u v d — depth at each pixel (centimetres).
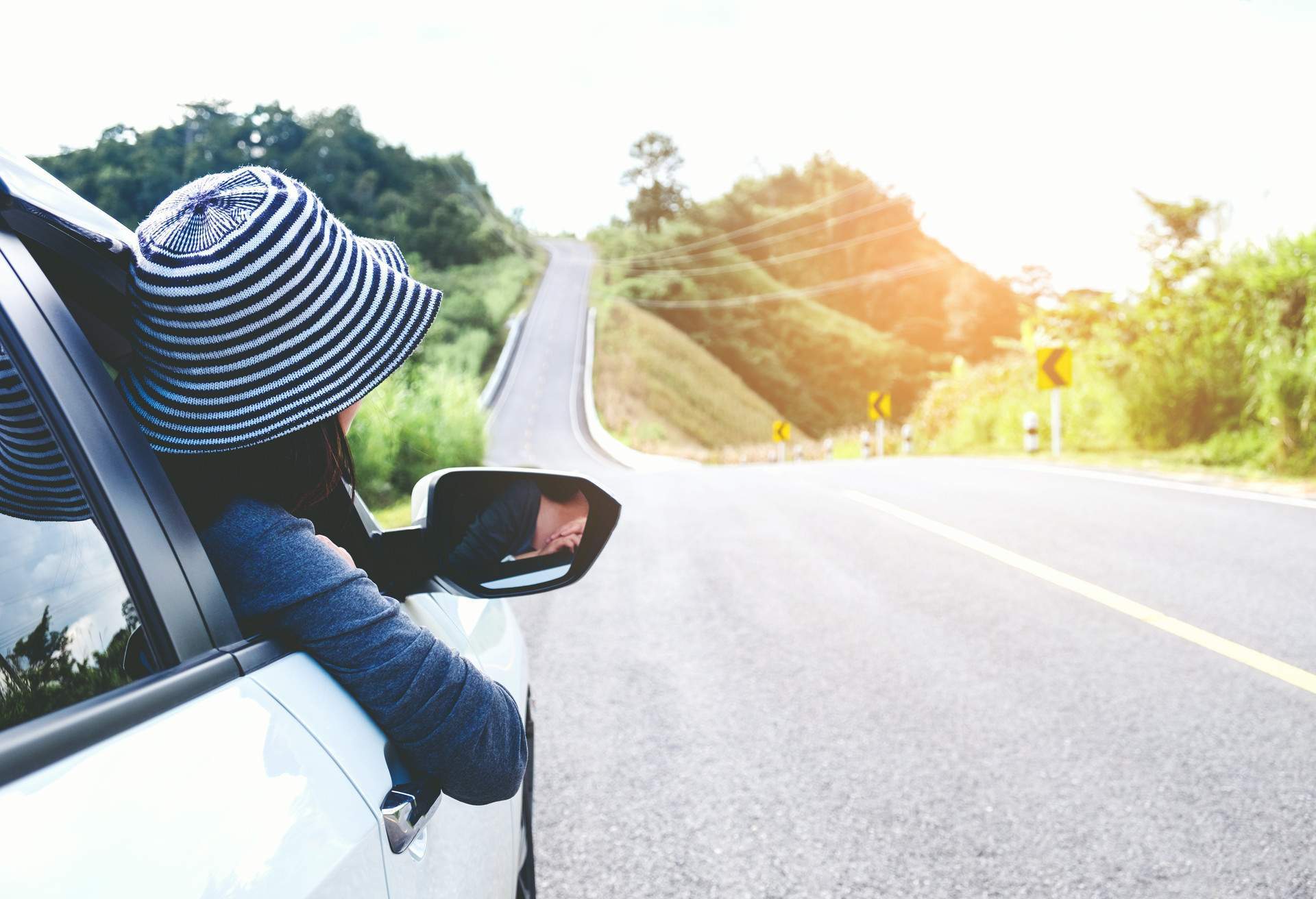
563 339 9650
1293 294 1105
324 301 106
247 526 107
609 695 418
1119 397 1380
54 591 88
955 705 387
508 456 4919
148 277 100
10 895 60
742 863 271
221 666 96
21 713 78
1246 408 1130
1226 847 266
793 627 520
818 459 3584
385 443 1288
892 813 298
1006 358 2194
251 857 80
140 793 75
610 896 254
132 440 98
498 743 115
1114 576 588
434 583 199
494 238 12788
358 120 12925
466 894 128
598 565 718
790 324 14175
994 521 815
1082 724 360
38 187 104
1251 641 446
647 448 5234
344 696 111
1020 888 252
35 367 89
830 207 18262
